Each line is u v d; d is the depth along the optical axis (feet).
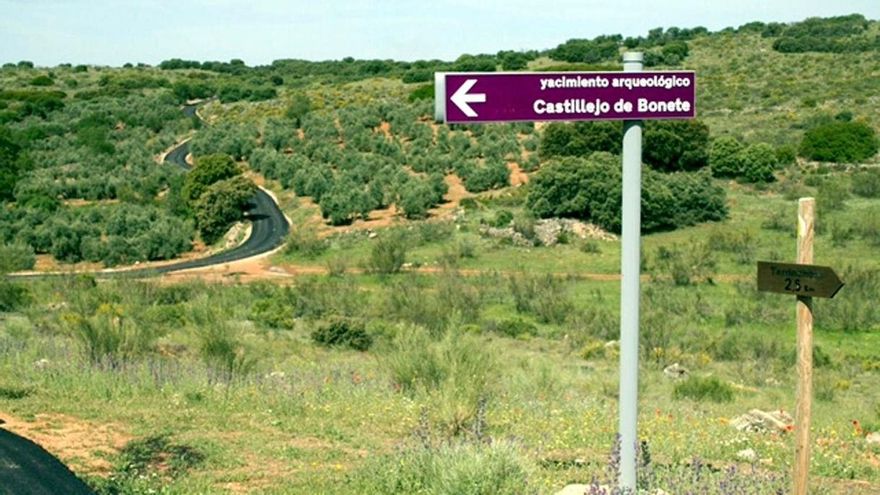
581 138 245.04
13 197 270.67
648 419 47.37
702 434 42.45
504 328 123.44
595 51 499.92
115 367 53.06
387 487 30.40
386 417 43.52
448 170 265.75
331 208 230.89
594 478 25.81
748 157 225.35
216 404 45.29
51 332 84.38
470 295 140.05
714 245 173.17
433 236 198.29
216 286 154.71
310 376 54.85
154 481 30.89
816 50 469.16
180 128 391.04
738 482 28.50
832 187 202.08
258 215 253.85
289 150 321.11
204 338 62.64
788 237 178.40
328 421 42.50
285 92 481.46
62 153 325.42
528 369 69.97
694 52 497.87
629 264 25.35
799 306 22.18
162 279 166.40
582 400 55.52
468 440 34.27
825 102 329.93
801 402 22.38
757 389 81.46
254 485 31.17
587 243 185.37
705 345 108.06
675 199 193.88
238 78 570.05
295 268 189.16
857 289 134.10
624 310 25.53
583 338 115.03
